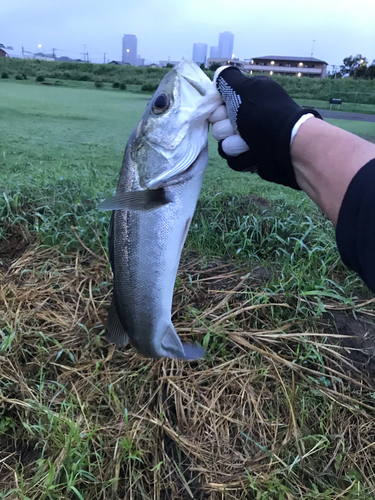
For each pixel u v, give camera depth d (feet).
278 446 5.33
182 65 4.33
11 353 6.22
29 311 7.17
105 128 13.67
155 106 4.34
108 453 5.13
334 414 5.70
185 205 4.64
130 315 5.17
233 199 10.35
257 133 3.70
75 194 10.09
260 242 9.25
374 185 2.76
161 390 5.95
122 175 4.77
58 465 4.81
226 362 6.31
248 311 7.18
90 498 4.72
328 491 4.67
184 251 8.93
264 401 5.88
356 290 7.96
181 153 4.33
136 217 4.75
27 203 9.89
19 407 5.65
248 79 3.94
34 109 14.71
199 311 7.20
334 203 3.10
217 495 4.87
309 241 9.09
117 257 5.06
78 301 7.58
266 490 4.83
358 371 6.25
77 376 6.19
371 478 5.09
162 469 5.12
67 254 8.78
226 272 8.34
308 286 7.30
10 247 8.99
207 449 5.35
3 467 5.08
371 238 2.71
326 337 6.68
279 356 6.37
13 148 11.44
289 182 3.75
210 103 4.21
